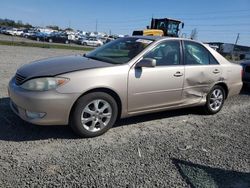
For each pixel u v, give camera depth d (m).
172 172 3.73
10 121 4.87
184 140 4.82
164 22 28.14
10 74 9.44
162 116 6.00
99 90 4.48
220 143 4.83
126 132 4.93
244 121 6.20
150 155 4.14
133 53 5.03
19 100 4.21
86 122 4.44
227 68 6.38
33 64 4.78
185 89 5.58
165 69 5.18
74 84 4.21
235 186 3.55
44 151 3.97
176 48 5.53
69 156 3.89
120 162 3.86
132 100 4.84
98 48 5.80
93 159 3.87
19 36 63.78
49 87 4.12
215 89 6.27
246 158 4.33
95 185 3.29
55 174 3.43
